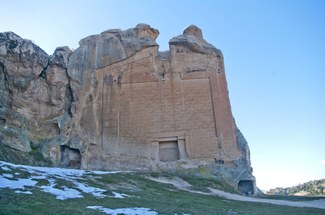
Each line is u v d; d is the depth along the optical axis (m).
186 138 44.84
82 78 46.75
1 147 36.28
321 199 34.94
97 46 48.59
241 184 43.03
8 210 14.58
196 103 46.50
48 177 24.73
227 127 45.56
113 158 43.28
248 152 46.31
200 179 39.41
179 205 22.06
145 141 44.53
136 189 27.83
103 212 16.52
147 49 48.72
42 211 15.28
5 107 39.62
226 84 48.19
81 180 26.55
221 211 21.78
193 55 49.03
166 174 38.84
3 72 40.56
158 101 46.41
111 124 45.12
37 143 40.88
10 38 41.59
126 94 46.56
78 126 44.44
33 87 42.97
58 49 47.03
